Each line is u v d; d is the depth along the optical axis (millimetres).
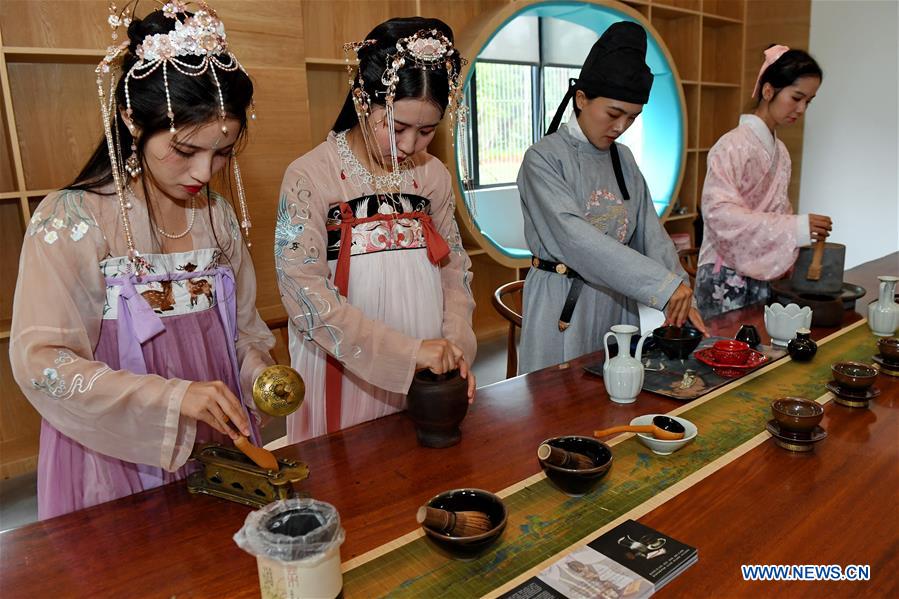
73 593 813
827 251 1929
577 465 1014
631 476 1065
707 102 5570
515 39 5242
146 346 1156
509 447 1174
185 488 1063
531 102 5559
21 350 978
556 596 786
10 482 2658
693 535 905
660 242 1951
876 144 4785
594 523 934
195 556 882
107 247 1107
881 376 1484
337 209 1378
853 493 1001
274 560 712
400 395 1528
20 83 2660
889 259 2869
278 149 3023
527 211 1942
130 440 1009
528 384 1479
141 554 889
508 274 4258
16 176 2557
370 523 950
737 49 5367
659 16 5027
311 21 3395
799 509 962
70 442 1146
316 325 1257
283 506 784
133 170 1073
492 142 5309
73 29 2693
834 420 1261
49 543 916
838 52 4832
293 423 1498
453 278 1562
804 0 4938
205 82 968
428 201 1507
